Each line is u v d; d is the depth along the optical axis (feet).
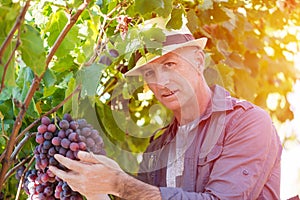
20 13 4.42
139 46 6.43
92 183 5.74
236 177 6.70
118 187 5.91
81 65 6.21
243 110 7.07
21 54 4.91
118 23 6.56
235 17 9.22
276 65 10.67
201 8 8.16
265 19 10.18
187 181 6.98
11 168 7.00
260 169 6.84
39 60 4.91
